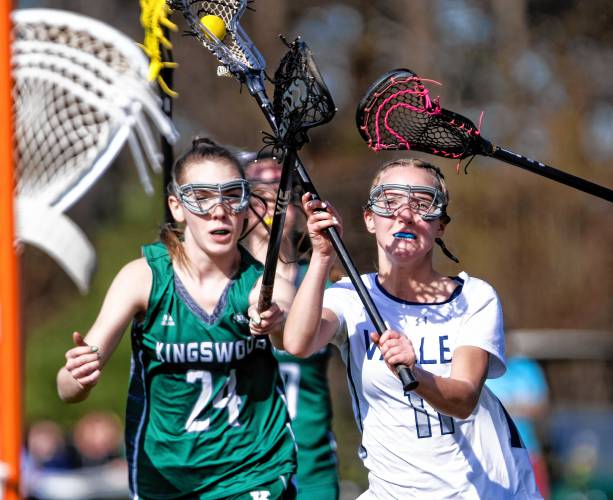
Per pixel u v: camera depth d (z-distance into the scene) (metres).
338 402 56.12
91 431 45.16
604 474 37.56
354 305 15.27
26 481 35.38
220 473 15.70
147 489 15.90
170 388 15.69
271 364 16.02
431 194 14.66
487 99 58.38
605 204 57.31
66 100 15.27
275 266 13.98
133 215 59.44
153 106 15.33
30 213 14.29
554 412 44.94
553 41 58.53
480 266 55.41
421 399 14.84
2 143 12.88
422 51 59.88
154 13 14.84
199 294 15.59
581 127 57.19
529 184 56.03
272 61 61.69
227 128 65.56
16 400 12.65
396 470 15.01
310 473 19.44
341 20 64.19
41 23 15.41
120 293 15.59
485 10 59.31
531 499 15.22
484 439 15.02
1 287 12.73
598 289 56.94
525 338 48.53
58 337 57.19
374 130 14.77
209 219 15.26
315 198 14.04
